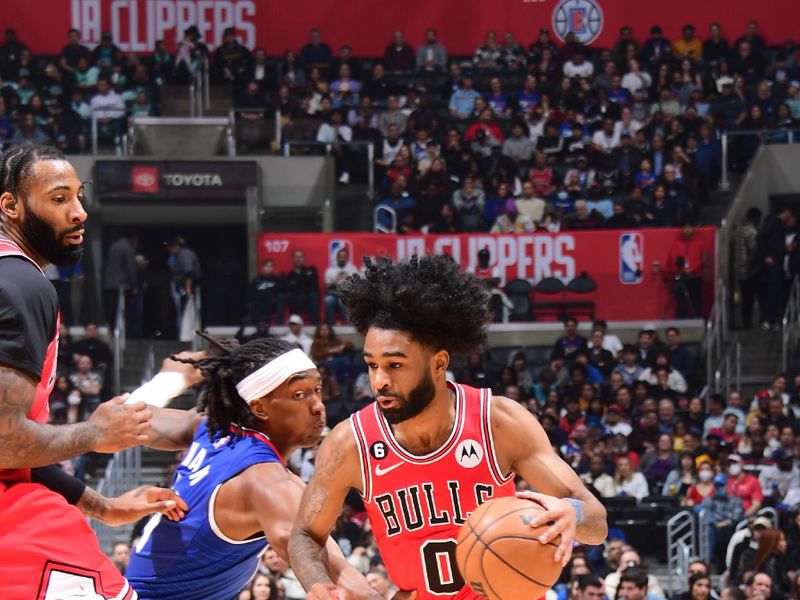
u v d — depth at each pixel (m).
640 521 15.63
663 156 24.02
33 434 4.34
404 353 4.36
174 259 22.12
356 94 26.86
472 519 4.27
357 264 21.88
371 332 4.41
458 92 26.45
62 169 4.59
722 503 15.66
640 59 27.31
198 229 26.59
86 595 4.66
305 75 27.38
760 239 21.97
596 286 21.83
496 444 4.52
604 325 20.61
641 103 25.95
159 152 25.09
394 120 25.39
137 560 5.30
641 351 20.22
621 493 16.38
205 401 5.25
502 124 25.52
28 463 4.37
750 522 14.00
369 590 4.74
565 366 19.73
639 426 17.62
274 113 25.50
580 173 23.81
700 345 21.69
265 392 5.18
